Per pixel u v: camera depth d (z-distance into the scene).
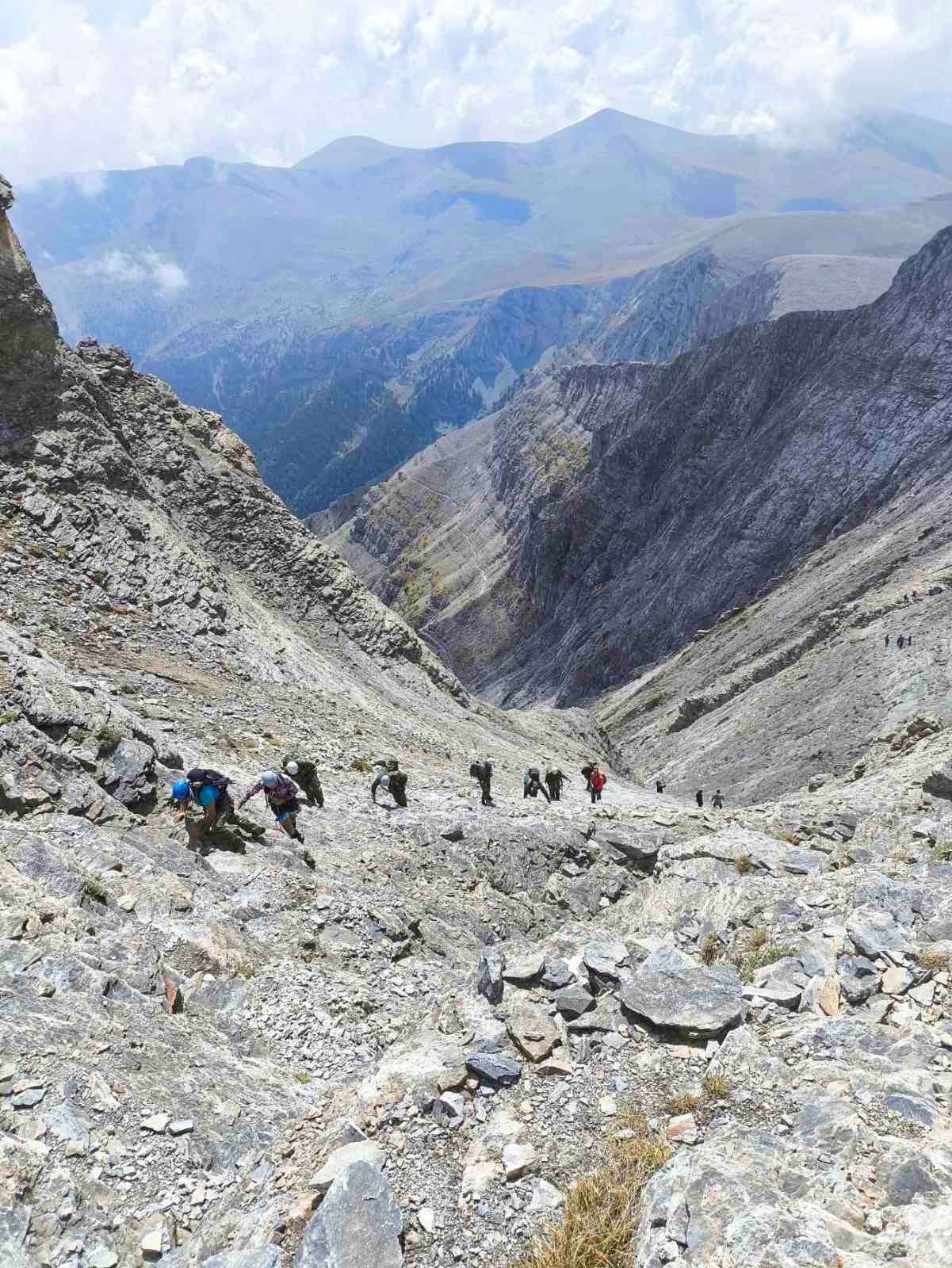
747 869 17.20
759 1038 7.72
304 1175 6.76
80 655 29.33
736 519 160.25
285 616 48.88
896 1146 5.88
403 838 22.00
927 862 13.14
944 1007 8.05
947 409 134.88
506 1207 6.16
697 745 91.19
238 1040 10.27
